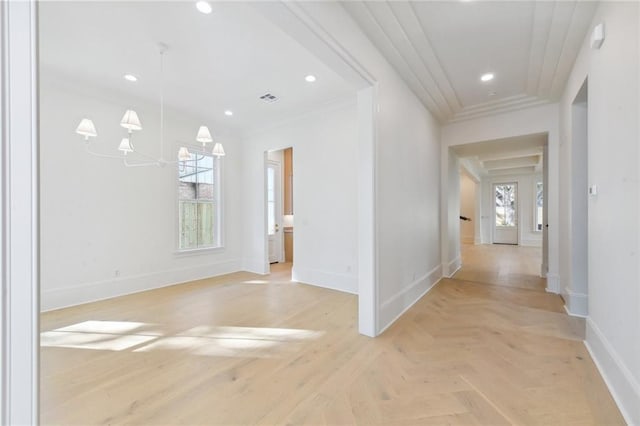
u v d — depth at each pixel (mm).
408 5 2273
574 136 3246
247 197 5992
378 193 2766
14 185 706
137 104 4371
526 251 8773
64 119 3705
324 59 2270
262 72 3434
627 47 1703
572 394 1792
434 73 3318
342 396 1797
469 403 1717
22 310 714
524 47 2838
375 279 2709
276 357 2305
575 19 2404
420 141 4031
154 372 2088
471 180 10945
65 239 3707
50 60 3160
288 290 4445
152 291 4414
